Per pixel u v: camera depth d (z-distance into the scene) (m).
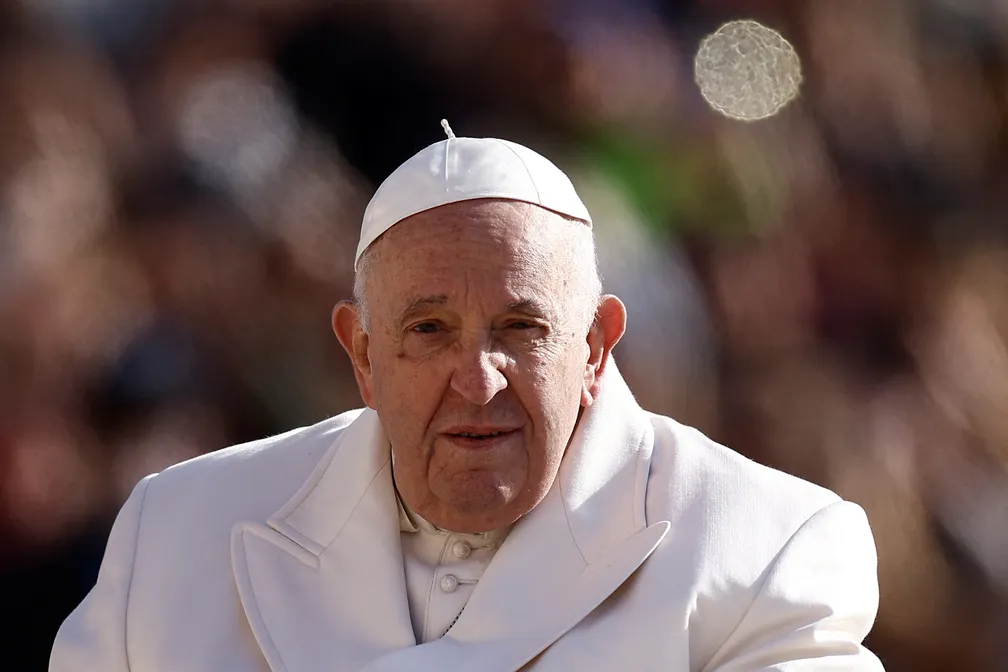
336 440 11.21
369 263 9.70
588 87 30.14
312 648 10.01
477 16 30.25
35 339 25.14
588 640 9.62
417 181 9.49
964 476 31.67
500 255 9.18
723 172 30.52
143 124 28.34
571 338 9.55
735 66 31.80
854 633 9.91
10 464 24.03
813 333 31.61
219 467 11.49
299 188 28.28
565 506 10.12
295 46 30.52
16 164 26.22
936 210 34.06
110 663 10.64
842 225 32.59
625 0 31.78
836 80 33.41
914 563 29.81
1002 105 36.25
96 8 29.12
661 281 28.06
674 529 10.05
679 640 9.50
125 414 25.48
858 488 29.81
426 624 10.12
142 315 26.22
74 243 26.20
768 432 29.42
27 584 23.97
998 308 34.22
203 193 27.25
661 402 27.22
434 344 9.30
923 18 35.97
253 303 26.88
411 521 10.48
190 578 10.73
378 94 30.67
